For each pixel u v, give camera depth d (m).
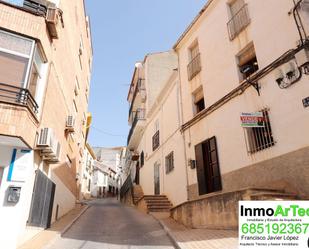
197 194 11.44
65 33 11.47
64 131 12.55
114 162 60.09
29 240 7.56
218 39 11.52
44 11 8.94
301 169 6.75
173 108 15.50
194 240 6.79
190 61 13.97
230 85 10.24
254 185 8.22
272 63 8.14
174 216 10.92
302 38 7.37
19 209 6.92
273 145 7.78
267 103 8.23
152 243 7.30
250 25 9.63
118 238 8.00
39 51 8.46
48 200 9.70
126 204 23.94
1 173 7.27
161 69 23.12
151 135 20.52
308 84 6.95
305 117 6.89
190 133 12.73
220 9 11.66
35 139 7.87
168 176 15.45
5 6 7.88
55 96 10.14
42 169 8.98
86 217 12.97
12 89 7.30
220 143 10.27
